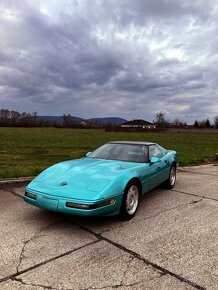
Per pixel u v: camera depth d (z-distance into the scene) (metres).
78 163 5.34
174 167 7.41
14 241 3.83
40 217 4.75
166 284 2.89
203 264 3.31
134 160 5.66
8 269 3.12
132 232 4.22
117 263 3.29
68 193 4.11
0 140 28.89
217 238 4.07
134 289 2.79
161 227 4.45
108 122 116.62
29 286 2.80
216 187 7.46
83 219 4.71
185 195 6.53
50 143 25.73
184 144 29.53
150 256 3.48
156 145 6.74
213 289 2.82
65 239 3.92
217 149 22.78
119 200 4.36
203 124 112.19
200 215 5.08
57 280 2.91
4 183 7.24
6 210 5.09
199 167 11.51
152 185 5.79
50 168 5.16
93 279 2.95
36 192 4.32
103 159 5.74
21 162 11.72
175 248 3.72
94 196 4.02
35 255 3.44
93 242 3.84
